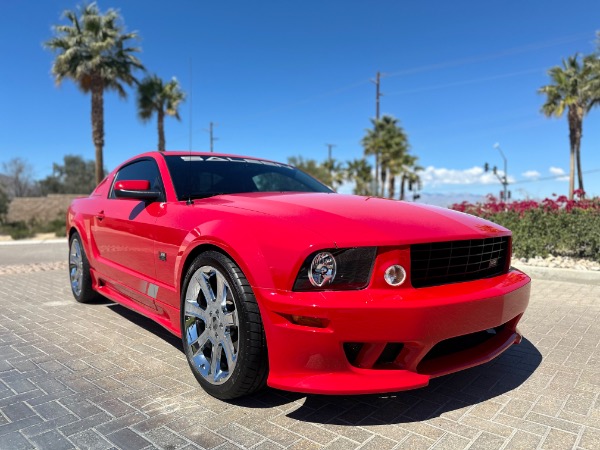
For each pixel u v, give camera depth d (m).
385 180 38.50
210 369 2.70
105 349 3.60
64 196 31.77
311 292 2.26
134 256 3.67
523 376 3.05
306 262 2.28
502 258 3.01
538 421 2.44
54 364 3.28
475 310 2.44
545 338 3.86
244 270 2.43
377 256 2.32
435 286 2.47
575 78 28.70
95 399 2.70
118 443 2.22
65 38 20.41
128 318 4.53
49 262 9.41
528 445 2.20
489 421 2.44
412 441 2.24
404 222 2.54
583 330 4.09
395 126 37.06
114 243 4.05
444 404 2.64
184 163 3.82
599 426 2.39
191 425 2.39
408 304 2.22
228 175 3.83
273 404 2.63
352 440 2.24
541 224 7.67
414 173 41.03
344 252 2.30
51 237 21.16
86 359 3.38
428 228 2.53
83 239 4.77
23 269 8.22
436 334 2.30
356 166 48.22
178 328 3.12
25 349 3.60
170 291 3.14
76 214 5.05
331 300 2.21
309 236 2.32
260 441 2.24
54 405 2.62
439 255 2.53
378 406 2.61
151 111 26.28
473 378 3.02
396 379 2.29
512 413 2.53
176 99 26.12
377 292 2.29
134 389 2.84
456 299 2.36
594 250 7.23
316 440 2.24
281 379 2.32
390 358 2.37
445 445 2.20
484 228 2.85
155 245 3.31
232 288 2.50
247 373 2.44
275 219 2.52
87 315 4.64
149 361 3.33
